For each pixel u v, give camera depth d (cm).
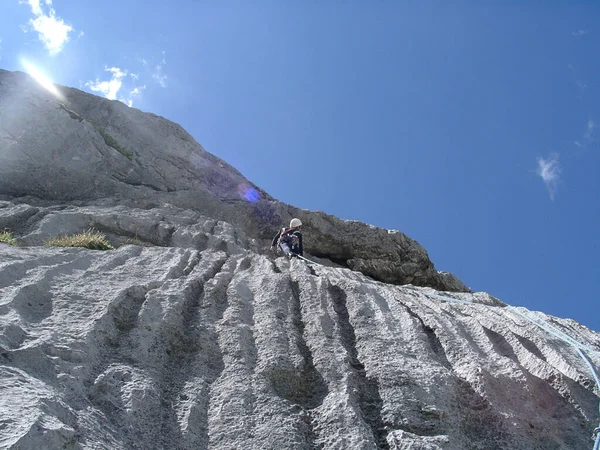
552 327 991
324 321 829
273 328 773
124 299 769
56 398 495
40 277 770
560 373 755
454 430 616
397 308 912
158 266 970
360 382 681
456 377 709
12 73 1883
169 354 680
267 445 546
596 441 632
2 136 1669
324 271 1227
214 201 1986
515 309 1138
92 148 1831
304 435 577
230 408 589
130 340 672
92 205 1636
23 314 658
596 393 730
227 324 769
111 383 577
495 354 809
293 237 1675
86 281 816
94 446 462
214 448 538
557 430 675
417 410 629
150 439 526
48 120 1762
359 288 968
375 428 607
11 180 1634
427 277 2173
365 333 805
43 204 1598
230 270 1047
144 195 1825
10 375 506
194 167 2097
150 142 2086
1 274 742
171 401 590
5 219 1305
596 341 1060
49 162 1711
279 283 947
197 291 878
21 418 441
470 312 1070
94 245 1164
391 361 720
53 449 428
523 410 685
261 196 2170
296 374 678
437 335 838
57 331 632
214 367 673
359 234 2150
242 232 1769
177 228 1517
